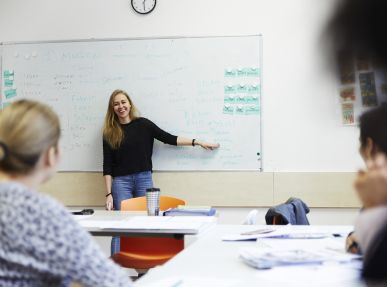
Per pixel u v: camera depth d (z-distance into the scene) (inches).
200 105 153.8
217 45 153.5
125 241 114.4
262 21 151.7
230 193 151.3
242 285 43.4
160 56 156.1
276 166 149.8
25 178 37.6
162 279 46.8
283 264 50.5
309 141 148.3
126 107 150.6
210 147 151.2
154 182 155.5
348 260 50.8
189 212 101.8
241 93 151.9
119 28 158.6
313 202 146.9
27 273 34.4
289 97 149.7
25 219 33.9
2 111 38.4
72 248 33.8
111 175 152.3
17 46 162.1
